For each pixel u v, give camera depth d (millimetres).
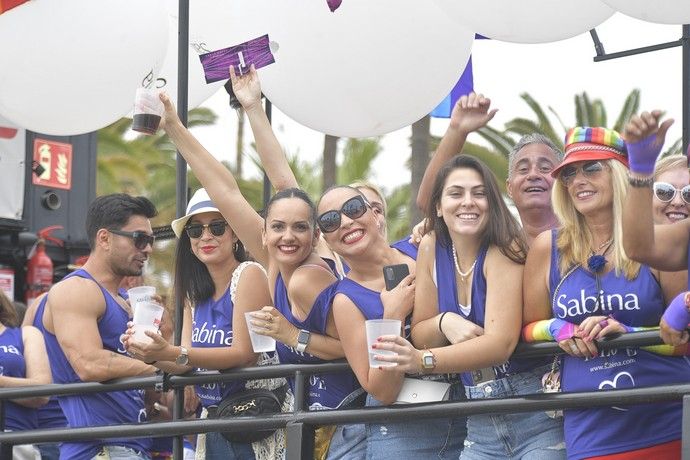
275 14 19641
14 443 17875
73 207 35719
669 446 13969
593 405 13414
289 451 15359
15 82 19531
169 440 21125
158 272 63344
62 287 19406
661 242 13844
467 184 15172
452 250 15477
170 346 16875
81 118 20234
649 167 13156
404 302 15625
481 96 18828
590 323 13812
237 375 16812
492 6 17859
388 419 14734
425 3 19172
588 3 18016
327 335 16453
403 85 19656
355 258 16312
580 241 14445
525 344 14766
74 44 19156
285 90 20016
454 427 16203
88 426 18312
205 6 20969
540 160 19078
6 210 33219
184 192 18250
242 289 17859
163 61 20703
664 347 14047
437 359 14383
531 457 14977
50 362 20219
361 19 19141
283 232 16766
